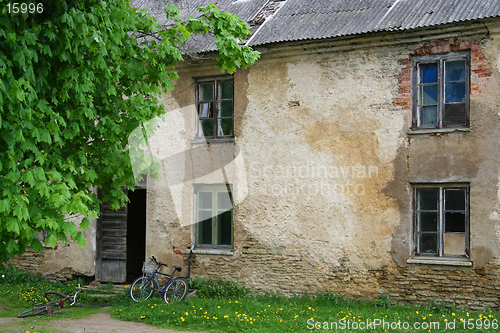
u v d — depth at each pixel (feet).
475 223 27.27
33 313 28.43
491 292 26.66
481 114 27.43
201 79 35.06
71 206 16.39
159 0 40.52
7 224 15.47
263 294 31.71
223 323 25.11
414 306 27.89
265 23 34.24
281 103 32.24
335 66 31.01
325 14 32.91
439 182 28.22
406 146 29.09
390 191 29.30
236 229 32.89
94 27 18.93
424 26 27.84
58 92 18.93
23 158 17.66
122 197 22.67
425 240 28.89
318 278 30.66
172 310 27.71
